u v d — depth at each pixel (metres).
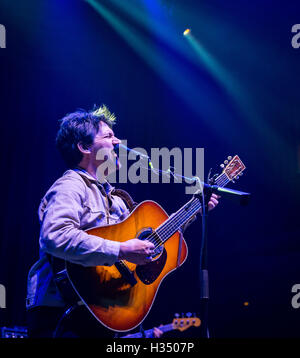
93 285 1.96
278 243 7.05
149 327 6.33
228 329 6.88
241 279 7.16
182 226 2.50
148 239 2.25
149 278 2.18
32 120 6.27
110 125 2.56
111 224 2.16
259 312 6.88
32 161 6.15
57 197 2.01
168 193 6.68
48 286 1.98
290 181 7.09
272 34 7.23
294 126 7.14
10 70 6.22
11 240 5.75
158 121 7.10
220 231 7.38
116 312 1.98
